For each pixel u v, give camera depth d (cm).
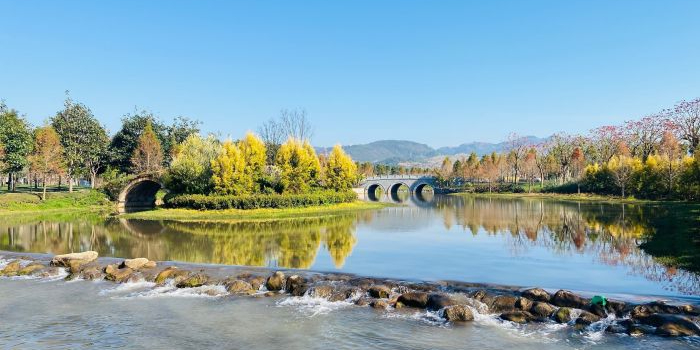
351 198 7825
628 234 3741
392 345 1496
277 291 2127
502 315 1712
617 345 1455
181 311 1883
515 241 3528
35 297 2106
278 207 6200
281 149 6919
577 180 10744
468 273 2377
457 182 15562
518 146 13488
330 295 2003
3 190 8469
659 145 9106
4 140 7250
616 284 2091
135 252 3133
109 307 1950
